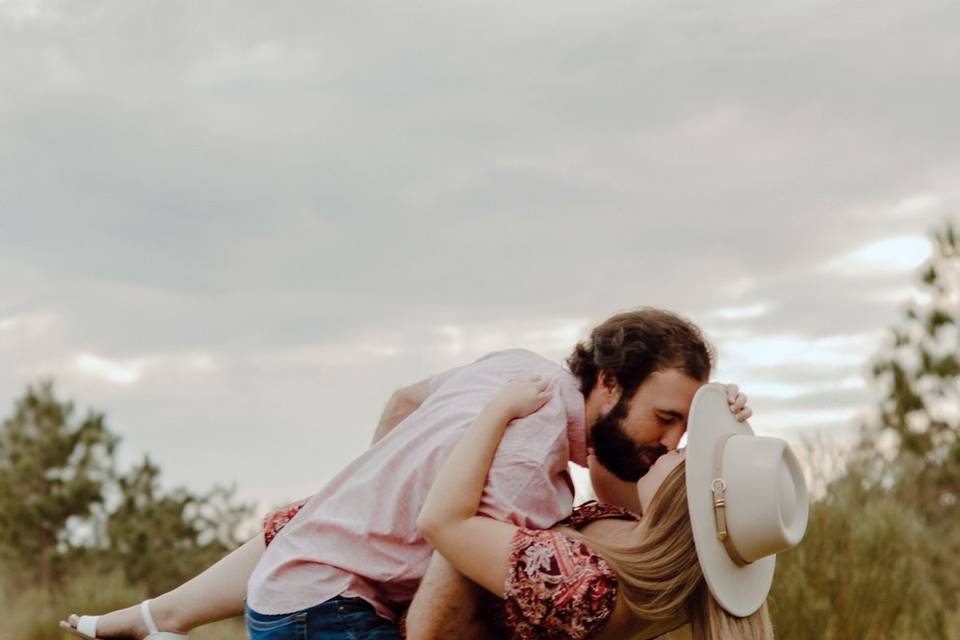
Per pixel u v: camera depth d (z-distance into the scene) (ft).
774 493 8.90
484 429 9.04
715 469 9.09
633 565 8.81
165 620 10.63
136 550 51.34
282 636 9.29
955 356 36.17
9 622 33.40
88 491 51.85
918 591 20.12
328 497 9.68
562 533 9.01
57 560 50.03
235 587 10.46
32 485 52.26
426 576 8.95
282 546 9.64
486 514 8.90
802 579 19.39
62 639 32.50
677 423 9.37
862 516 20.75
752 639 9.28
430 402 9.82
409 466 9.37
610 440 9.36
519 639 8.87
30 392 54.08
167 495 54.44
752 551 8.98
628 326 9.41
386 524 9.25
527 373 9.84
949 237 38.52
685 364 9.30
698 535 8.80
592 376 9.50
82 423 54.70
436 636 8.80
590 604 8.60
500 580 8.67
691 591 8.98
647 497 9.23
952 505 25.95
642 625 9.01
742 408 9.62
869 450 23.00
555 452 9.16
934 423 35.19
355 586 9.23
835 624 19.47
